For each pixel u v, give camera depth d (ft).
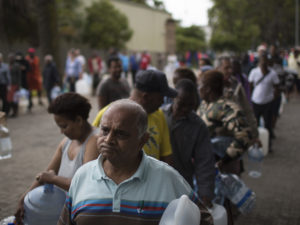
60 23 81.35
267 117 21.71
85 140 7.06
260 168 18.35
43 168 17.90
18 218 7.52
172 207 4.57
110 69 16.48
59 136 24.97
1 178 16.29
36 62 39.70
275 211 13.35
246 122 9.89
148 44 116.37
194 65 134.31
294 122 30.66
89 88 49.75
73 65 44.29
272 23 131.95
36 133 25.94
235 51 129.80
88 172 5.06
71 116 6.88
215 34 132.26
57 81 38.17
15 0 63.26
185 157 8.93
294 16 130.72
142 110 4.86
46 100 44.42
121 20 89.56
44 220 7.06
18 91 32.91
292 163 19.40
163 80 7.93
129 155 4.72
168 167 5.10
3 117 9.93
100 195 4.80
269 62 22.71
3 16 63.21
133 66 58.65
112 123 4.63
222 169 10.78
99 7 86.58
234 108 9.96
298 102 42.39
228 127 9.87
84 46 88.38
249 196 10.16
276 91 21.50
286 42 138.82
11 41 66.44
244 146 9.66
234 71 19.53
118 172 4.89
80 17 85.40
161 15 122.52
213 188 8.68
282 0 127.85
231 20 129.90
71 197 5.14
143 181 4.81
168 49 127.44
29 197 7.19
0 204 13.39
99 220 4.74
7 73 31.94
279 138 25.12
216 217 8.53
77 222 4.87
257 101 21.62
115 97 16.42
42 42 49.01
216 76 10.29
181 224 4.39
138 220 4.68
